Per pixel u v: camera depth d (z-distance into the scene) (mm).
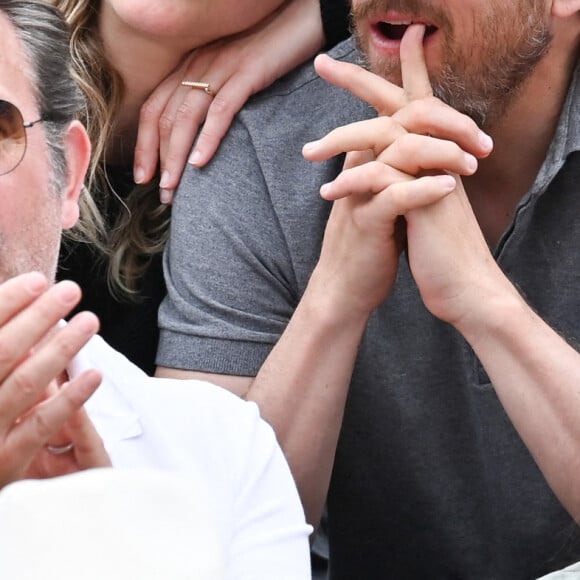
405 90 4469
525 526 5129
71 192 3717
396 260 4578
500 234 5055
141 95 5355
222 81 5219
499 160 4891
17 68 3428
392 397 5004
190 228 4988
